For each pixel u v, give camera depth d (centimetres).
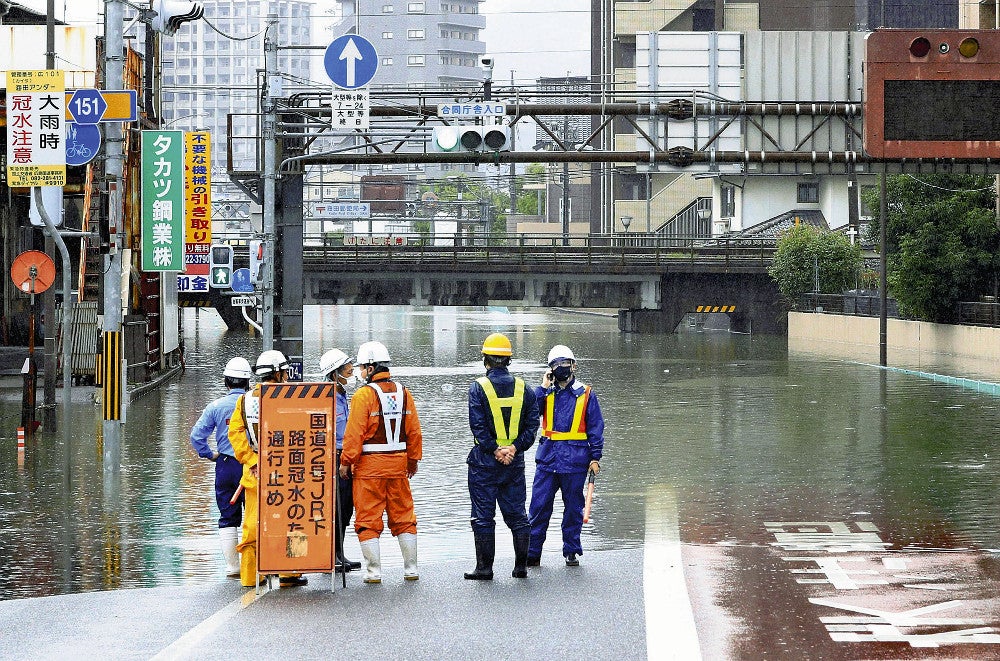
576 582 1858
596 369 7675
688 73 5053
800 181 14450
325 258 11456
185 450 3938
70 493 3095
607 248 12000
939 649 1448
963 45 4419
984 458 3594
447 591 1800
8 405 5428
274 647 1486
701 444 4000
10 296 7456
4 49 6550
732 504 2812
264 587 1862
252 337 12200
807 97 5081
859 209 13962
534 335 12562
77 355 6378
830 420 4719
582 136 19100
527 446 1877
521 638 1509
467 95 4872
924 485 3083
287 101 4938
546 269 11781
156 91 6575
